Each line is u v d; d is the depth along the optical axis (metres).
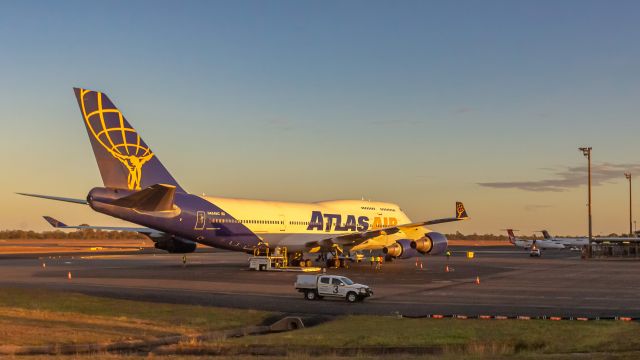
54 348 18.25
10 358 15.95
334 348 18.09
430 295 32.91
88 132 42.56
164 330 21.66
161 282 39.94
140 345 19.16
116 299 30.03
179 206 46.72
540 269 55.53
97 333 20.69
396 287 37.38
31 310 25.78
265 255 55.16
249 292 34.00
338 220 59.38
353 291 30.02
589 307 27.81
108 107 43.12
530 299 30.97
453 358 15.46
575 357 15.12
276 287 36.75
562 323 22.42
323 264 60.00
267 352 17.56
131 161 44.09
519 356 15.80
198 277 44.03
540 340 18.98
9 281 40.41
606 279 43.66
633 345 17.75
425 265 62.19
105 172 42.94
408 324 22.50
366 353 17.38
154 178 45.44
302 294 33.09
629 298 31.38
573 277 45.59
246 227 51.22
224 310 26.42
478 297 31.97
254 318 24.62
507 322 22.75
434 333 20.39
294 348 18.11
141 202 42.50
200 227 48.00
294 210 55.78
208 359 15.95
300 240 54.25
